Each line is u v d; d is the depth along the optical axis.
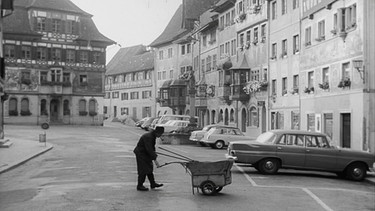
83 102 73.31
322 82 33.28
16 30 68.06
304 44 36.59
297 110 37.66
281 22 41.06
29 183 16.11
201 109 63.03
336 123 31.00
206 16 65.81
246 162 18.67
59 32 71.44
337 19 30.72
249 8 47.56
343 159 18.72
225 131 33.91
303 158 18.69
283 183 16.33
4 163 22.33
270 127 42.97
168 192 13.43
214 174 13.03
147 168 13.75
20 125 65.38
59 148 32.94
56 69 70.50
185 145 38.12
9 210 11.02
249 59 48.00
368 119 27.44
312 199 13.10
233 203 11.90
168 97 74.31
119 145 35.66
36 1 70.12
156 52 87.19
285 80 40.47
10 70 68.00
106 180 16.11
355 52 28.61
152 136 13.77
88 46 73.44
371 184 17.95
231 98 48.75
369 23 27.55
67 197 12.59
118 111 104.81
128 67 101.25
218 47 57.94
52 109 71.56
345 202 13.01
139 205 11.35
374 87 27.59
